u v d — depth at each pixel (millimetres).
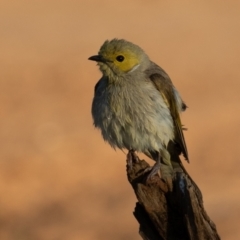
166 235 8609
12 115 23547
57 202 18062
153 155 10828
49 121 23031
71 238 16578
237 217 16891
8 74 27344
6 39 31453
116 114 10492
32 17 34719
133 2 37312
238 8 36438
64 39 31719
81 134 21844
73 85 26359
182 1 37500
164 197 8609
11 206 17859
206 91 25812
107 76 10648
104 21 34531
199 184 18766
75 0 37594
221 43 31359
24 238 16719
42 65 28406
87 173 19422
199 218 8336
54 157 20297
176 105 10664
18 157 20250
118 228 16906
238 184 18781
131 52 10609
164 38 32250
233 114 23484
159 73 10727
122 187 18766
